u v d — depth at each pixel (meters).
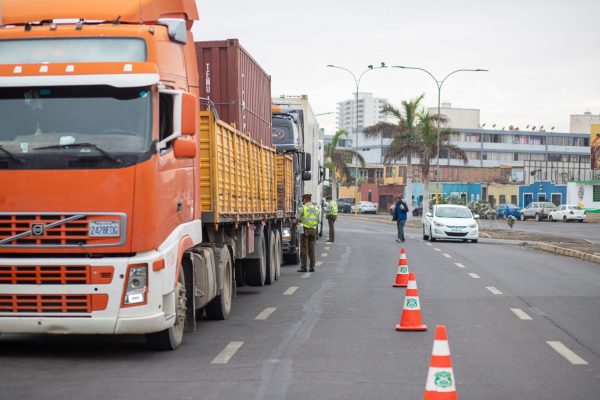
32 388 10.16
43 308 11.45
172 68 13.07
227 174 16.88
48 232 11.41
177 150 12.17
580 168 165.88
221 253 16.25
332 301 19.61
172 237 12.41
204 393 9.95
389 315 17.16
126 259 11.41
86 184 11.41
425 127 80.94
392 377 10.96
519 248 43.47
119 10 12.95
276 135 30.59
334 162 121.31
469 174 148.50
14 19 12.94
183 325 13.45
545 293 21.30
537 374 11.23
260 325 15.75
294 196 29.94
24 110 11.62
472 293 21.23
